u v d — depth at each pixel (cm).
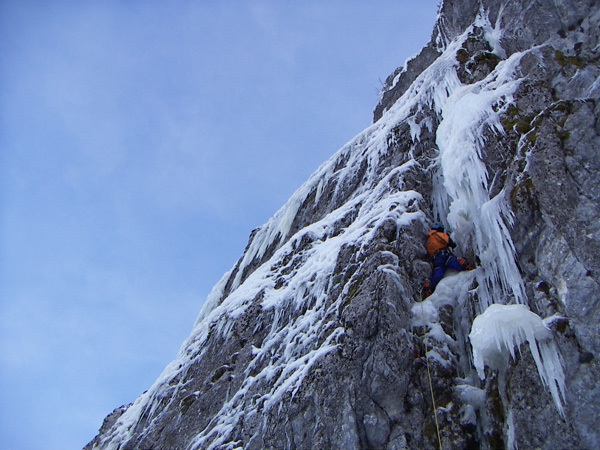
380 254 852
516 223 752
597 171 715
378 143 1230
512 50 1075
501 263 771
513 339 668
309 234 1129
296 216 1382
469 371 749
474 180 864
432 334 774
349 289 850
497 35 1124
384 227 902
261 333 1007
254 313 1047
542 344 655
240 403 883
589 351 629
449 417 697
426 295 836
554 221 715
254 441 786
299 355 852
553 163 747
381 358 743
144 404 1166
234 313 1092
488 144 873
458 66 1145
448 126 1004
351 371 751
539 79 908
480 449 675
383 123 1310
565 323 653
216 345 1086
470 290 814
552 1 1004
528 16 1045
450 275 855
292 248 1145
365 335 769
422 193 998
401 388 727
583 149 739
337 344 783
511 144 845
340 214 1120
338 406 733
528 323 661
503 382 685
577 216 701
